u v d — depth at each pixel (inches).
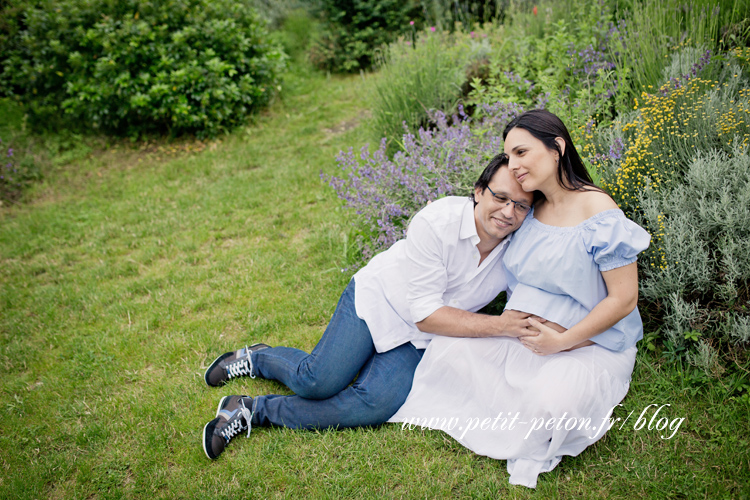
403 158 147.7
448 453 92.4
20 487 94.6
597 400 83.8
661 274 103.3
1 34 279.9
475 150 145.9
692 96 125.0
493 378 91.8
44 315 146.3
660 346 105.8
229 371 112.6
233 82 260.1
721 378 95.7
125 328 136.7
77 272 166.9
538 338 85.1
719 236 103.6
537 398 83.1
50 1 265.1
